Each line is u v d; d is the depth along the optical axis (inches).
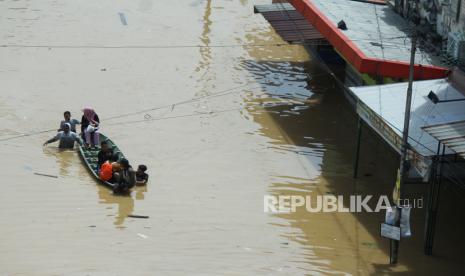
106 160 1567.4
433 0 1763.0
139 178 1540.4
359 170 1658.5
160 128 1814.7
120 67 2191.2
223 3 2913.4
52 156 1651.1
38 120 1815.9
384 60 1627.7
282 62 2314.2
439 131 1259.2
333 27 1834.4
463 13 1583.4
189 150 1708.9
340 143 1797.5
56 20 2561.5
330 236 1384.1
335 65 2252.7
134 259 1273.4
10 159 1616.6
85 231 1355.8
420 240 1378.0
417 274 1266.0
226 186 1556.3
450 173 1354.6
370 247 1352.1
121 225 1384.1
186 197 1501.0
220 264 1273.4
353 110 1987.0
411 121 1398.9
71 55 2256.4
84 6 2736.2
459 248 1352.1
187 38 2482.8
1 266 1228.5
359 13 1987.0
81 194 1489.9
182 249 1314.0
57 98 1948.8
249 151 1727.4
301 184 1584.6
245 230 1390.3
